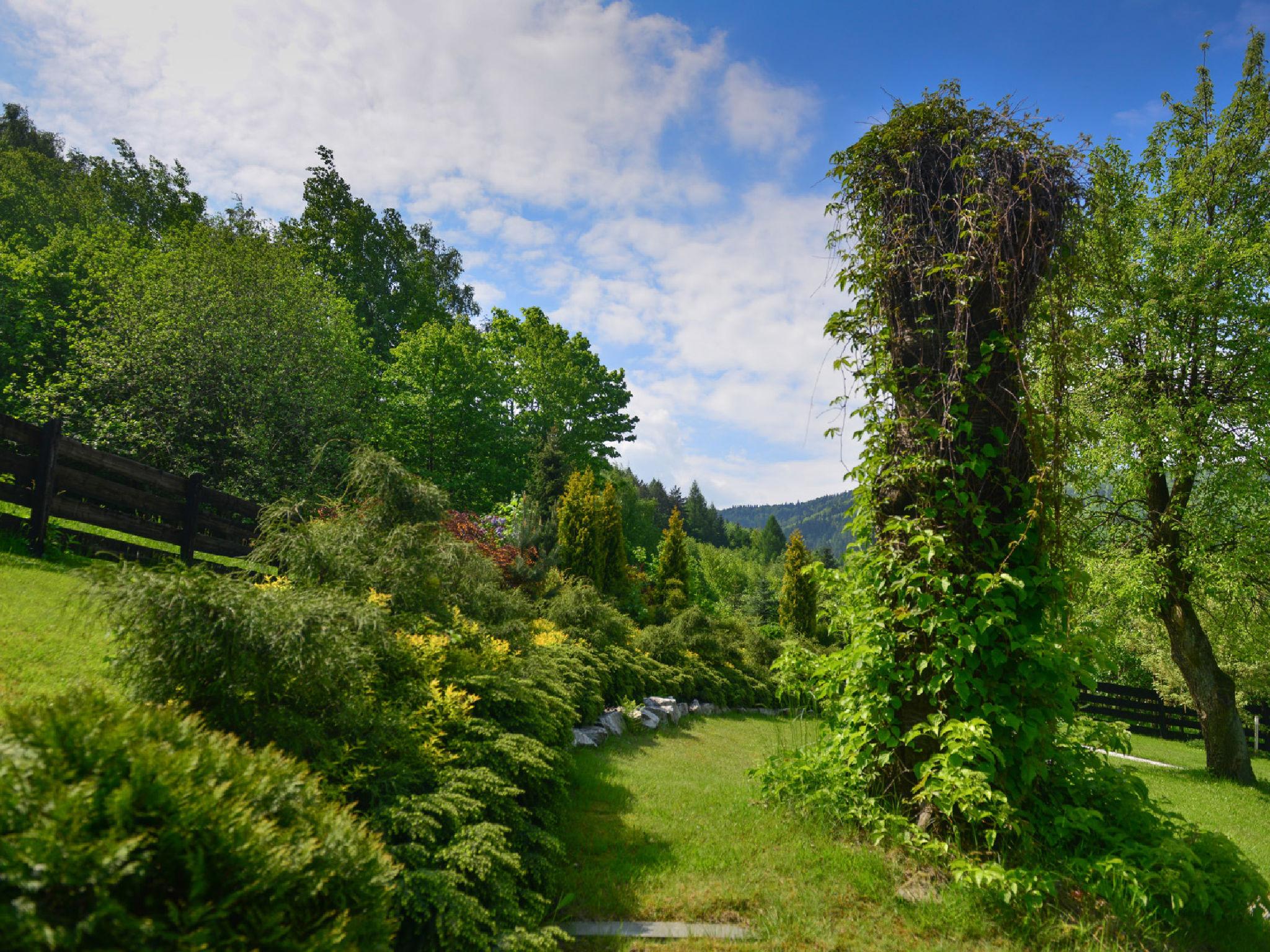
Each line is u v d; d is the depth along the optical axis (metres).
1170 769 12.69
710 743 8.94
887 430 4.89
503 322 31.00
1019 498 4.60
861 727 4.66
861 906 3.62
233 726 2.90
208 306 16.38
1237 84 12.30
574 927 3.32
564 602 10.51
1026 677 4.18
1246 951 3.59
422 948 2.66
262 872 1.80
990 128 4.80
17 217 25.31
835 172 5.26
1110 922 3.45
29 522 7.01
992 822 4.01
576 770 5.84
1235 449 11.22
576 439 30.00
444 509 6.69
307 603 3.24
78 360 17.83
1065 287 4.77
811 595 21.12
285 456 17.05
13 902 1.43
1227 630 13.13
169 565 3.12
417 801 3.23
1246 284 11.30
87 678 3.64
